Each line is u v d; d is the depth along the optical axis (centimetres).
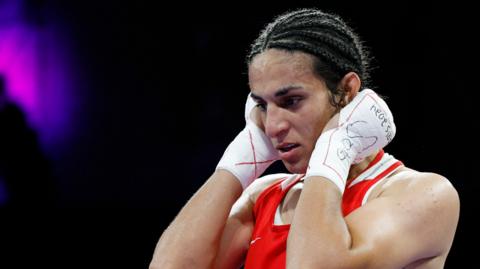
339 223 384
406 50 1395
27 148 1504
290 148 422
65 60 1681
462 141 1341
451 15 1384
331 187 396
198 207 455
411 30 1398
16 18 1711
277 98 413
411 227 392
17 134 1506
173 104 1596
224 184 459
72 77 1673
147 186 1589
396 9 1409
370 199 417
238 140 475
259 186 500
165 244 451
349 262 372
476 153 1327
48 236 1409
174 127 1595
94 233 1420
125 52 1645
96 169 1623
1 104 1580
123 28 1650
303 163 426
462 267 1201
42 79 1678
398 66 1395
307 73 409
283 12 1505
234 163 464
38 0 1697
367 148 419
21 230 1423
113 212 1544
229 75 1555
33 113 1655
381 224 388
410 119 1370
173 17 1603
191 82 1583
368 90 425
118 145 1631
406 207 396
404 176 419
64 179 1616
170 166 1585
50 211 1495
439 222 401
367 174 430
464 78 1363
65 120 1661
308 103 412
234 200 461
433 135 1357
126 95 1647
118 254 1373
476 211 1264
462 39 1374
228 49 1556
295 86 408
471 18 1377
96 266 1352
